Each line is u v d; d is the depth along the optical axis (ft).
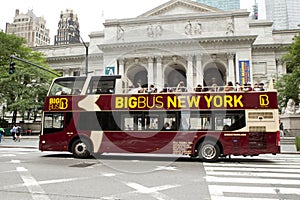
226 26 151.02
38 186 26.94
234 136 46.73
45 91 127.24
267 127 46.11
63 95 53.06
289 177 32.94
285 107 121.80
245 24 150.00
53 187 26.55
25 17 424.87
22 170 36.35
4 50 130.21
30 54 142.72
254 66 173.17
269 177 32.91
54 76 133.28
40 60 141.18
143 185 27.68
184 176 33.01
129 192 24.72
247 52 150.61
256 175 34.22
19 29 421.59
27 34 415.85
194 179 31.17
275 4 320.91
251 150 45.98
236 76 150.30
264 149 45.65
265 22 176.96
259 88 48.14
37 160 47.24
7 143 90.27
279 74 163.22
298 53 101.60
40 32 436.76
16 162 44.42
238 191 25.73
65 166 40.37
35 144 86.07
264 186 27.99
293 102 115.55
